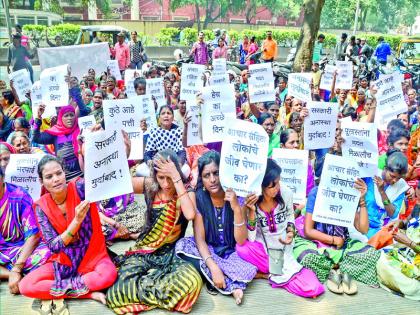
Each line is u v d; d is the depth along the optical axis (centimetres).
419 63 1839
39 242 367
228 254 371
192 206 344
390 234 403
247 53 1972
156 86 752
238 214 352
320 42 1705
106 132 334
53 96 564
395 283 360
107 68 1048
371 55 1666
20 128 574
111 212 461
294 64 1255
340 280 368
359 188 370
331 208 376
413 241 366
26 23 3152
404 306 351
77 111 629
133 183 364
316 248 384
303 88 673
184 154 555
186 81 734
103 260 350
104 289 346
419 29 3541
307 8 1199
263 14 4634
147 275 339
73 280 339
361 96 838
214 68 885
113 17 4419
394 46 3459
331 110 501
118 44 1413
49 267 341
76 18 4238
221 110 541
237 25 4212
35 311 330
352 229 396
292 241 376
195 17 4488
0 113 602
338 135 511
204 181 356
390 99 642
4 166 430
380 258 371
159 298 325
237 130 348
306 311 339
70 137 546
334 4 4734
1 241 369
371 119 656
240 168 348
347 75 884
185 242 364
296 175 448
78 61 1084
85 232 340
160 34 3198
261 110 724
